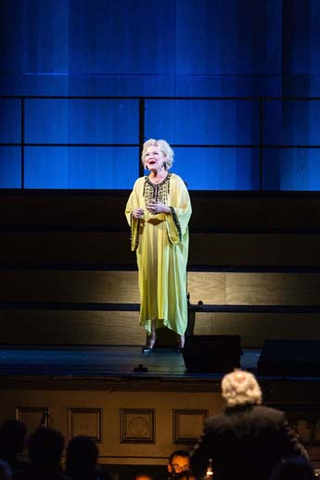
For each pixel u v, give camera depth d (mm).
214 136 19938
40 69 19953
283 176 19984
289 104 19859
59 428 13445
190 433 13406
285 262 17344
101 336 16781
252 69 19922
